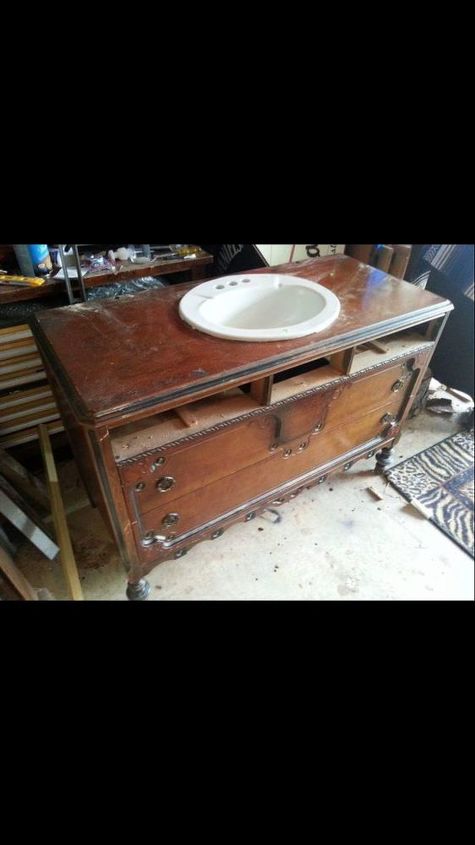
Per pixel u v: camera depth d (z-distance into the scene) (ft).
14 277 3.98
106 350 3.02
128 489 2.90
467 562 4.29
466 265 5.02
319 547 4.37
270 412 3.29
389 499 4.90
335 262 4.57
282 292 4.06
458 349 5.64
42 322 3.34
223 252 5.31
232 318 3.94
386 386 4.13
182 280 5.31
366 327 3.43
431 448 5.52
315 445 3.99
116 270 4.38
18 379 4.26
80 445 3.43
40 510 4.53
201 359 2.97
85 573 4.10
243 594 3.97
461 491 4.97
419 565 4.25
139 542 3.28
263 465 3.68
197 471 3.21
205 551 4.30
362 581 4.11
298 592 4.00
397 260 6.02
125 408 2.53
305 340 3.21
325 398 3.63
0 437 4.48
